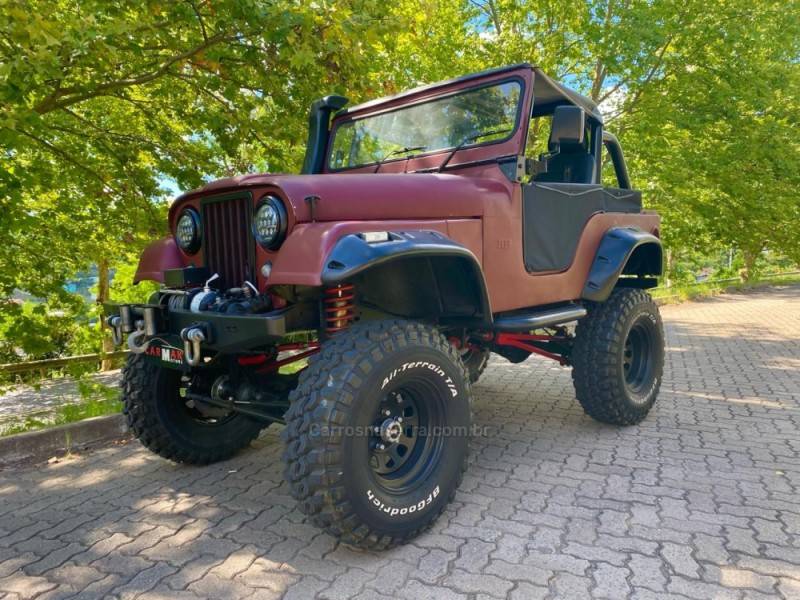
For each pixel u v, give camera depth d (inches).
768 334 350.9
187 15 171.0
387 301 113.6
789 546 94.3
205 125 223.9
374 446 95.3
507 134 126.2
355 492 87.8
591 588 83.4
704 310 508.1
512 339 151.8
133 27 161.0
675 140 463.5
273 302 100.5
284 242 93.4
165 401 131.0
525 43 396.5
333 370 88.5
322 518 87.4
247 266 105.0
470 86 135.4
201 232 114.8
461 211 113.0
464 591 83.6
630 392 157.1
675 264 892.6
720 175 468.1
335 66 196.5
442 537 99.9
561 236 138.4
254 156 249.3
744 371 238.7
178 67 199.9
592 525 102.8
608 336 148.2
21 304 205.6
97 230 238.8
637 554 92.4
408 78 373.1
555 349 167.0
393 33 192.5
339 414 86.0
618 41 385.4
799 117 466.0
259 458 144.5
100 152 224.4
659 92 430.3
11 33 132.3
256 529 105.7
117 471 137.3
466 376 105.5
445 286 114.7
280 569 91.4
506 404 190.5
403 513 94.2
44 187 203.3
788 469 128.0
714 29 410.6
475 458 139.1
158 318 105.7
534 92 143.3
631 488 118.7
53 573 92.0
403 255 89.2
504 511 109.5
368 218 100.5
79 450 152.6
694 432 156.0
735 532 99.1
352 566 91.7
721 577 85.5
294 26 174.7
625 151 445.4
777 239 634.2
